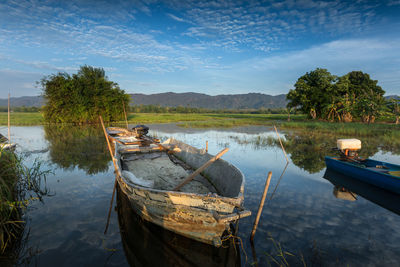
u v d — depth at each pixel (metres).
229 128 26.89
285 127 27.30
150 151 9.57
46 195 6.65
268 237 4.59
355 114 33.62
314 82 40.84
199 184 6.34
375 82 41.44
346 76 39.62
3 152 6.32
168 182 6.40
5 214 4.57
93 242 4.41
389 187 6.88
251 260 3.91
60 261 3.84
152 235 4.80
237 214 3.90
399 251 4.10
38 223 5.08
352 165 8.22
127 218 5.38
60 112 30.09
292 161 10.82
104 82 32.78
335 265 3.73
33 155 11.78
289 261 3.85
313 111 39.94
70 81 30.11
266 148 13.98
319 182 7.89
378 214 5.55
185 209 4.14
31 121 33.22
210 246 4.35
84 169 9.34
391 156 11.46
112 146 13.76
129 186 4.86
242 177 4.91
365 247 4.22
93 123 32.62
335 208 5.88
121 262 3.86
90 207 5.92
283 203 6.18
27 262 3.79
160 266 3.84
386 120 35.12
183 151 8.91
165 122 35.59
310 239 4.49
